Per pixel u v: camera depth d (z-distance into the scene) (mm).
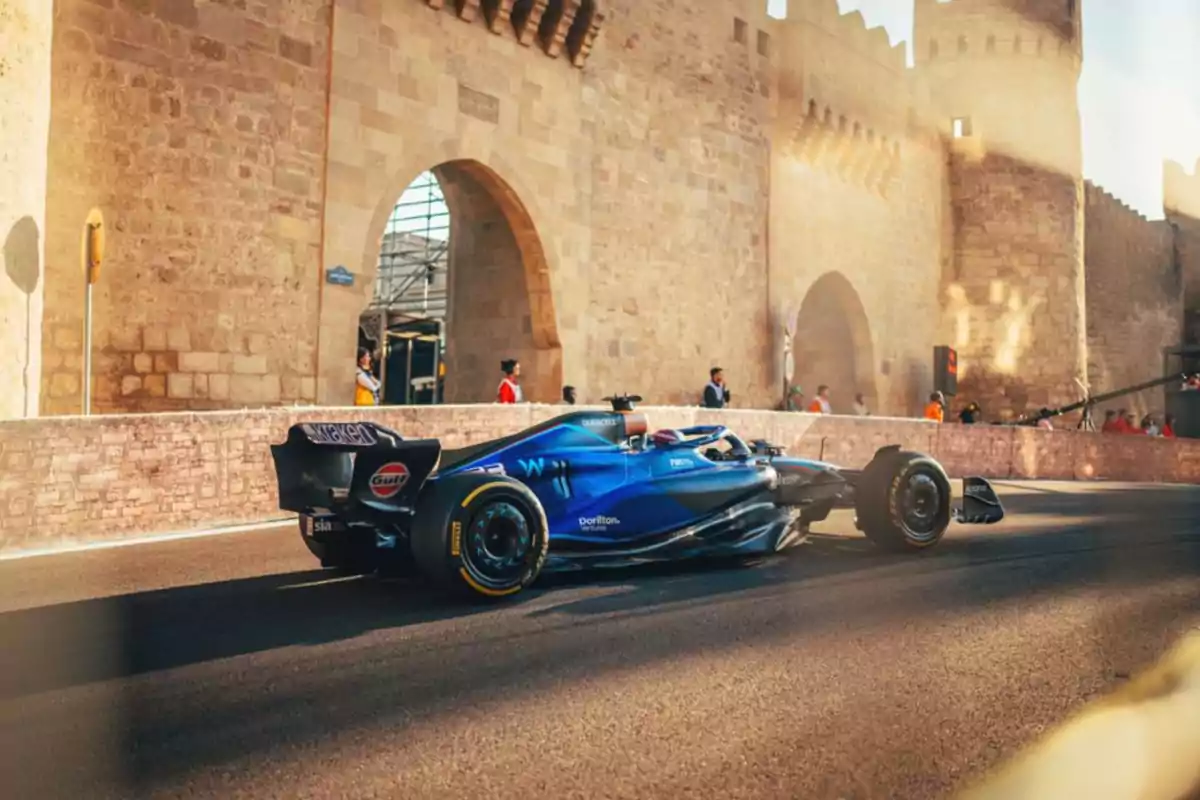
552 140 20625
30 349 11141
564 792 3027
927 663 4434
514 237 20656
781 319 27172
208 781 3123
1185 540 8531
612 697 3969
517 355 20969
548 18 20312
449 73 18344
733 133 25641
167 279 14234
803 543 8273
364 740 3490
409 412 11867
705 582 6465
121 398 13758
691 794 3010
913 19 36531
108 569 7375
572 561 6371
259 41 15312
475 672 4344
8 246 10648
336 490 6062
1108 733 3523
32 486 8547
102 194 13633
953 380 29938
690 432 7586
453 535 5695
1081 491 15914
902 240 33125
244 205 15109
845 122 29547
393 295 31406
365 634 5070
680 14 24125
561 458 6574
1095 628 5086
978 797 2980
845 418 18328
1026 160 35094
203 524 9977
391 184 17234
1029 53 35188
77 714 3801
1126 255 42000
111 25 13719
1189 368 44250
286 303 15641
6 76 10664
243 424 10398
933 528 7781
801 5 27578
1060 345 34531
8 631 5281
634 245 22734
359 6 16719
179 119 14375
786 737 3498
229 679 4258
